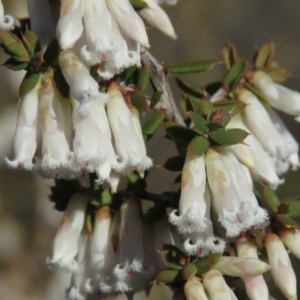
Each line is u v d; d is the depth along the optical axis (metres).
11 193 0.43
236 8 0.68
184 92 0.21
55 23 0.20
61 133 0.19
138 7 0.20
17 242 0.43
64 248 0.20
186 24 0.64
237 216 0.19
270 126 0.21
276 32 0.70
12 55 0.19
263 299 0.19
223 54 0.22
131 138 0.19
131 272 0.20
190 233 0.19
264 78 0.21
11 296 0.41
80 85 0.19
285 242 0.20
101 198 0.20
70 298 0.21
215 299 0.19
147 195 0.20
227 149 0.19
